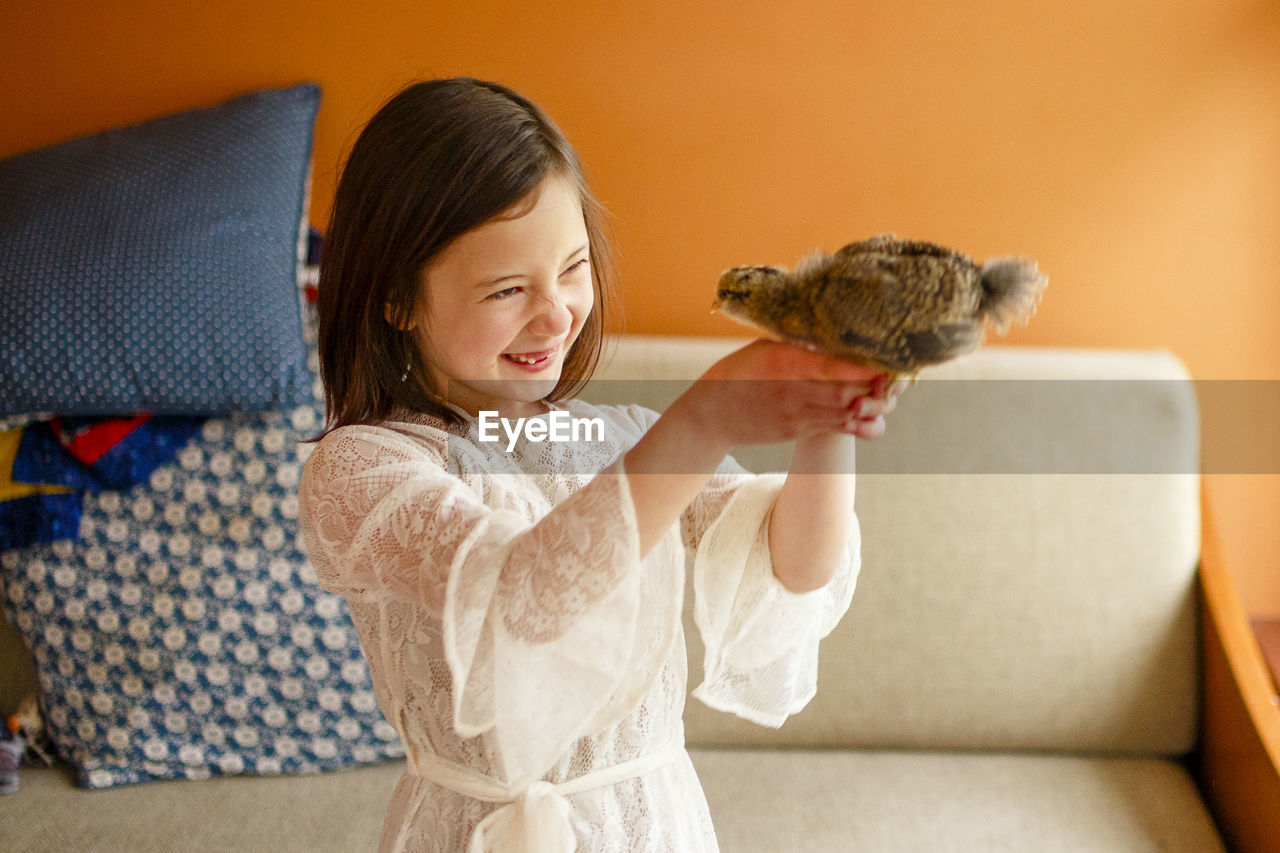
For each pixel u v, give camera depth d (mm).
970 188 1619
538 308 760
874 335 519
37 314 1421
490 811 786
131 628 1487
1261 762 1305
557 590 601
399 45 1620
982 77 1591
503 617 614
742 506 828
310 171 1601
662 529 617
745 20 1594
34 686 1565
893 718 1505
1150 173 1601
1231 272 1616
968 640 1499
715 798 1405
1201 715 1493
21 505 1488
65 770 1503
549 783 793
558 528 608
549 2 1599
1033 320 1646
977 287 516
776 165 1626
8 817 1380
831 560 788
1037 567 1499
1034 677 1494
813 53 1598
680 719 866
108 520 1500
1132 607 1492
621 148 1628
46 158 1556
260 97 1575
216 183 1504
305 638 1494
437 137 750
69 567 1496
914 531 1504
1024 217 1622
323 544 741
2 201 1521
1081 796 1409
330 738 1493
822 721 1511
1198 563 1512
